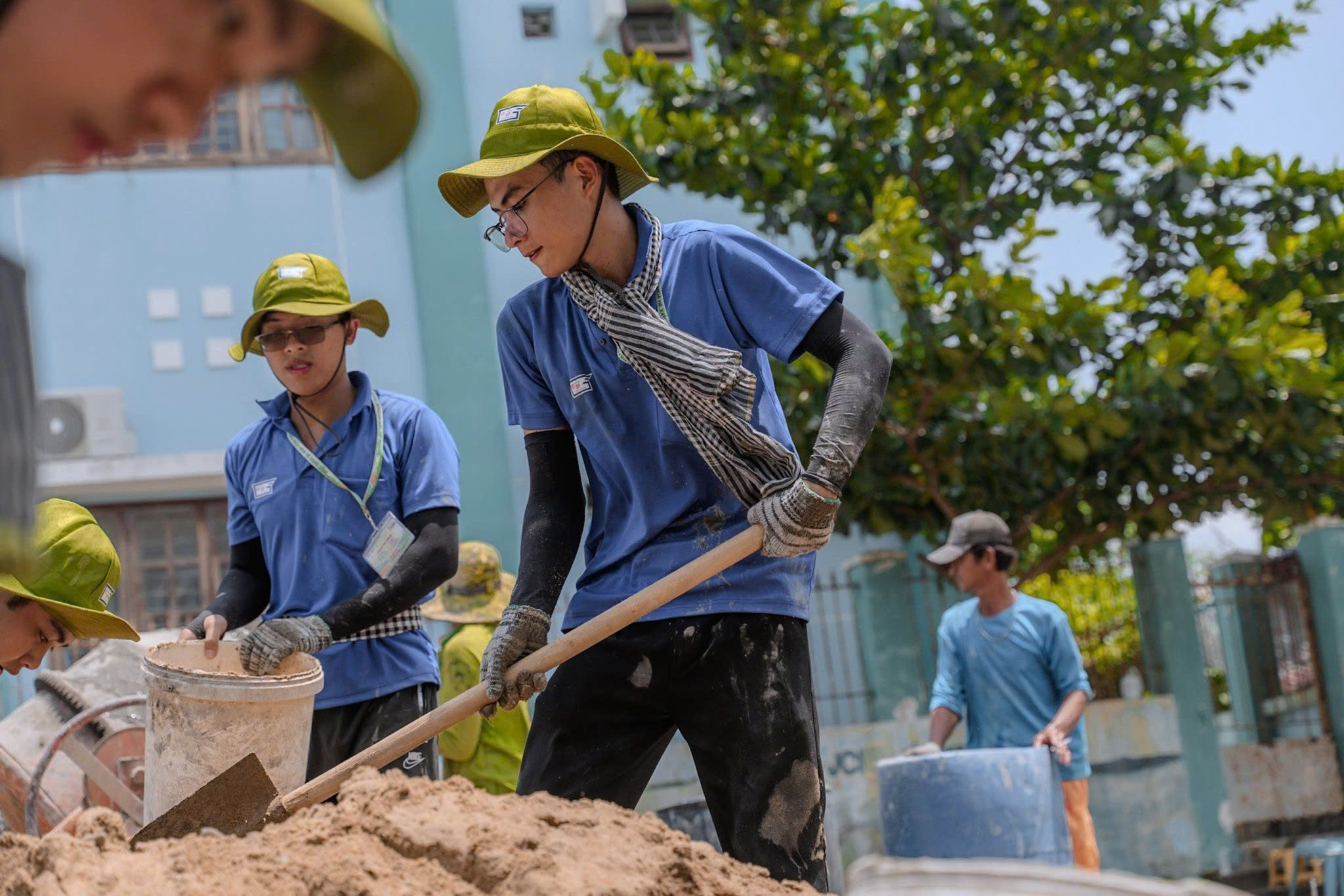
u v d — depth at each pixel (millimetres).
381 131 1400
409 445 4453
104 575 3543
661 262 3385
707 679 3316
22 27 1210
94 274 10938
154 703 3533
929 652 10750
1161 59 10094
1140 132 10391
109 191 11047
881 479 9617
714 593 3312
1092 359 9930
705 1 10031
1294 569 11383
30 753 5109
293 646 3900
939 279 10312
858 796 9750
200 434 10977
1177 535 10773
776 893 2402
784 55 9930
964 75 10070
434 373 11289
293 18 1248
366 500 4367
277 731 3582
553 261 3367
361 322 4602
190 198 11203
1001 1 9875
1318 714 11203
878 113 10078
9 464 1438
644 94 12148
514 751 5863
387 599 4102
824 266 10062
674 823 5531
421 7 11781
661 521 3404
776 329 3320
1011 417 9344
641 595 3145
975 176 10109
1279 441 9812
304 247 11297
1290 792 10883
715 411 3213
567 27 12117
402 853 2252
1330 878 8734
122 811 4844
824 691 11117
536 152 3301
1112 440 9891
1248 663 11367
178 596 10992
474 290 11453
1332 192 10148
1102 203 9812
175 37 1230
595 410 3467
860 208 9984
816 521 3086
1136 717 10102
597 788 3436
